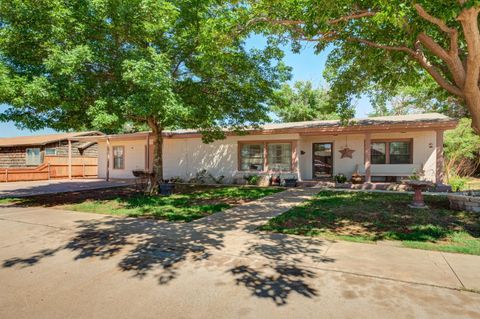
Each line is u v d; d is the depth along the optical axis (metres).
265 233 5.48
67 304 2.96
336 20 5.90
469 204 6.99
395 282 3.32
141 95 7.52
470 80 5.48
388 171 13.34
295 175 13.88
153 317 2.70
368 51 7.36
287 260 4.07
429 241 4.80
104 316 2.73
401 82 8.64
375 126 11.76
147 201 9.47
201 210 7.79
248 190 12.27
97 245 4.90
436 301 2.89
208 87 10.23
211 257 4.26
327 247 4.61
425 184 7.64
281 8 5.93
